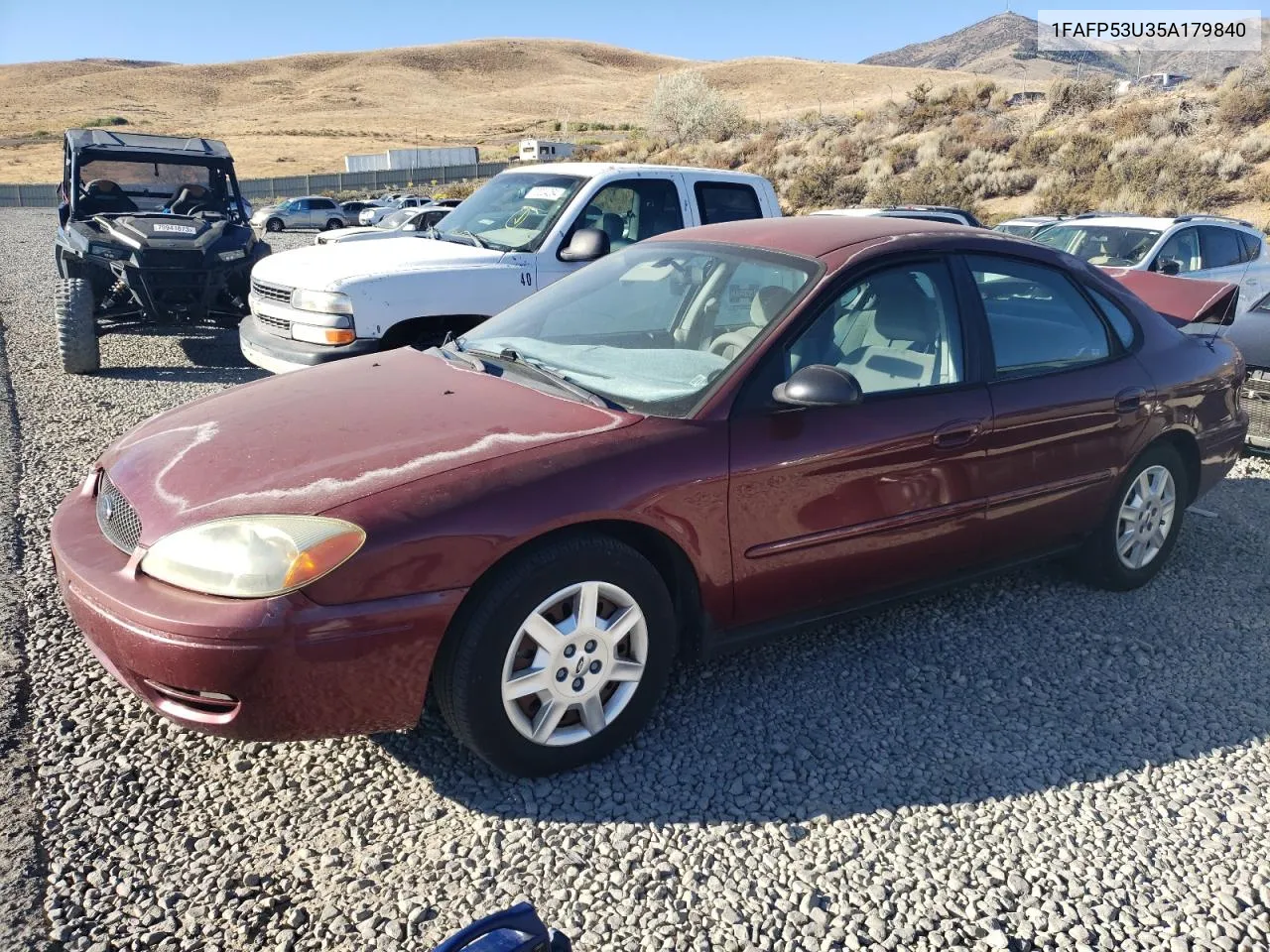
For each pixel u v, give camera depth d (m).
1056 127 33.28
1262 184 23.52
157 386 8.48
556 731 3.04
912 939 2.45
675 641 3.24
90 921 2.43
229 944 2.38
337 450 2.99
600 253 6.59
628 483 2.99
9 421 7.05
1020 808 2.99
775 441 3.26
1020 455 3.86
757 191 8.02
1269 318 6.96
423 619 2.70
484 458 2.92
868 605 3.71
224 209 11.14
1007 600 4.45
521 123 117.19
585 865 2.68
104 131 10.67
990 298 3.93
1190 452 4.66
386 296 6.47
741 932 2.45
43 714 3.32
